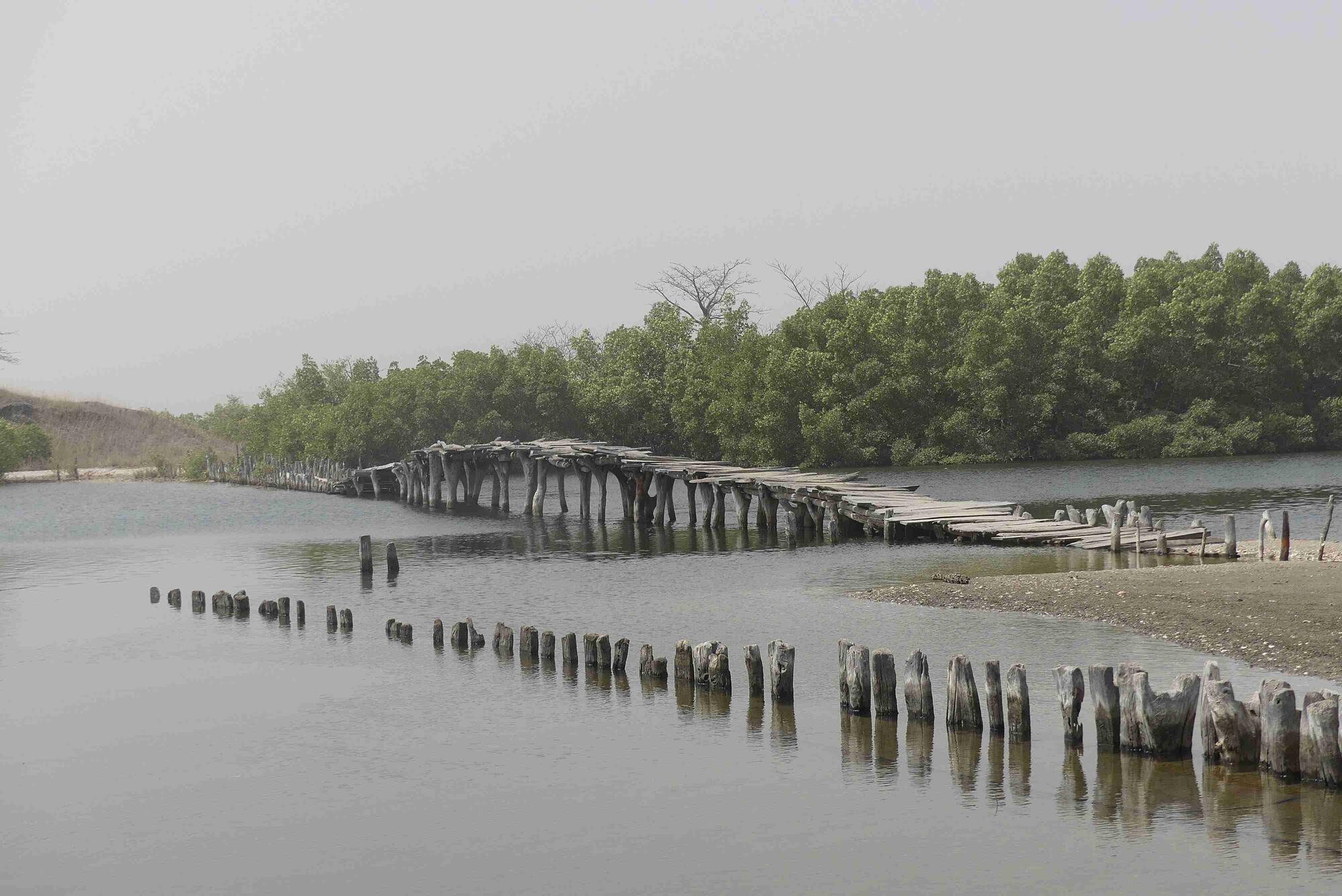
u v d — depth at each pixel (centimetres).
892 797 1609
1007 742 1802
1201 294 9612
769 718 2023
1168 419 9306
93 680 2544
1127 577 2977
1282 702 1563
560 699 2220
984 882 1336
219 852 1537
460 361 10731
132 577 4278
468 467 7731
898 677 2228
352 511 7100
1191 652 2255
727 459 9531
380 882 1427
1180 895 1275
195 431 13412
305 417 11138
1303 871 1311
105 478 10525
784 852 1450
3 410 11988
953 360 9512
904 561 3803
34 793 1792
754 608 3023
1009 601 2838
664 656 2517
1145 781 1593
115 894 1423
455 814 1633
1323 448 9419
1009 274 10838
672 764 1803
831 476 5644
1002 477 7662
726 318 10606
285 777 1822
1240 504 5412
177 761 1925
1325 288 9594
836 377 9256
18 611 3531
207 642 2952
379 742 1986
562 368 10619
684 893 1354
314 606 3459
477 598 3466
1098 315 9812
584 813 1616
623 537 5175
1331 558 3322
